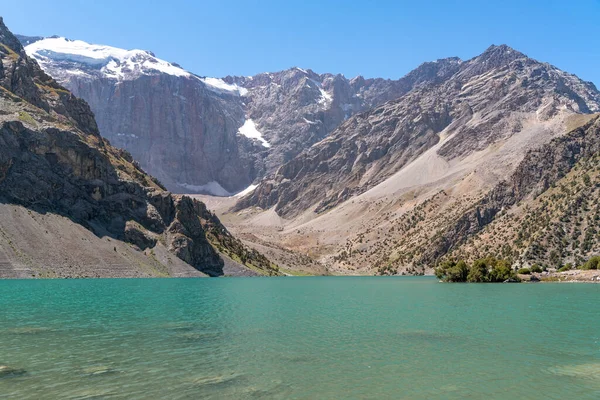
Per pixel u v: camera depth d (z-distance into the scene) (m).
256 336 52.41
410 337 52.38
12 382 33.94
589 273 178.12
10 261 147.75
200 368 38.31
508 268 183.38
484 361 41.34
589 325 61.56
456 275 191.00
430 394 32.47
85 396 31.19
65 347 45.34
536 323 63.34
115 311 73.38
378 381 35.25
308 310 78.88
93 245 176.88
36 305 79.31
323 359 41.53
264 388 33.34
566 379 36.00
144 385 33.66
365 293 124.38
